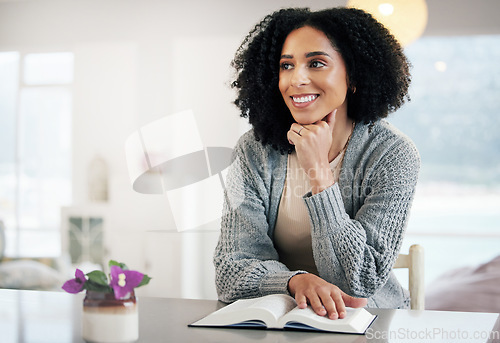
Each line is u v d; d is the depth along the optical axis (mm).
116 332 885
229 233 1395
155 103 4945
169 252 4332
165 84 4930
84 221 4512
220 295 1321
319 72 1336
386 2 2910
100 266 4461
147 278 912
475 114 5055
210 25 4852
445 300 2635
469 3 4402
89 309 890
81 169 5078
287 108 1456
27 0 5234
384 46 1389
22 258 4008
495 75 4992
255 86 1467
